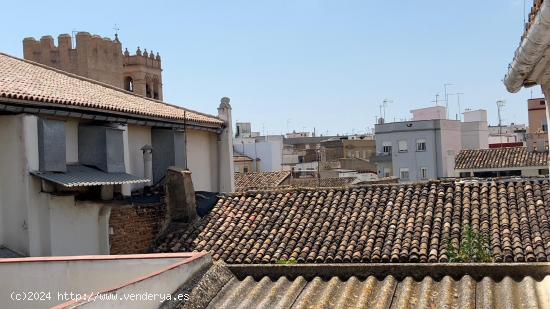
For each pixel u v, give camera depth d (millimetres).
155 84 45156
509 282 7453
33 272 7875
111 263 7695
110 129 15320
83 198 14016
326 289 7742
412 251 12797
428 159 57812
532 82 7766
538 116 57219
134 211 14938
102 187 14266
